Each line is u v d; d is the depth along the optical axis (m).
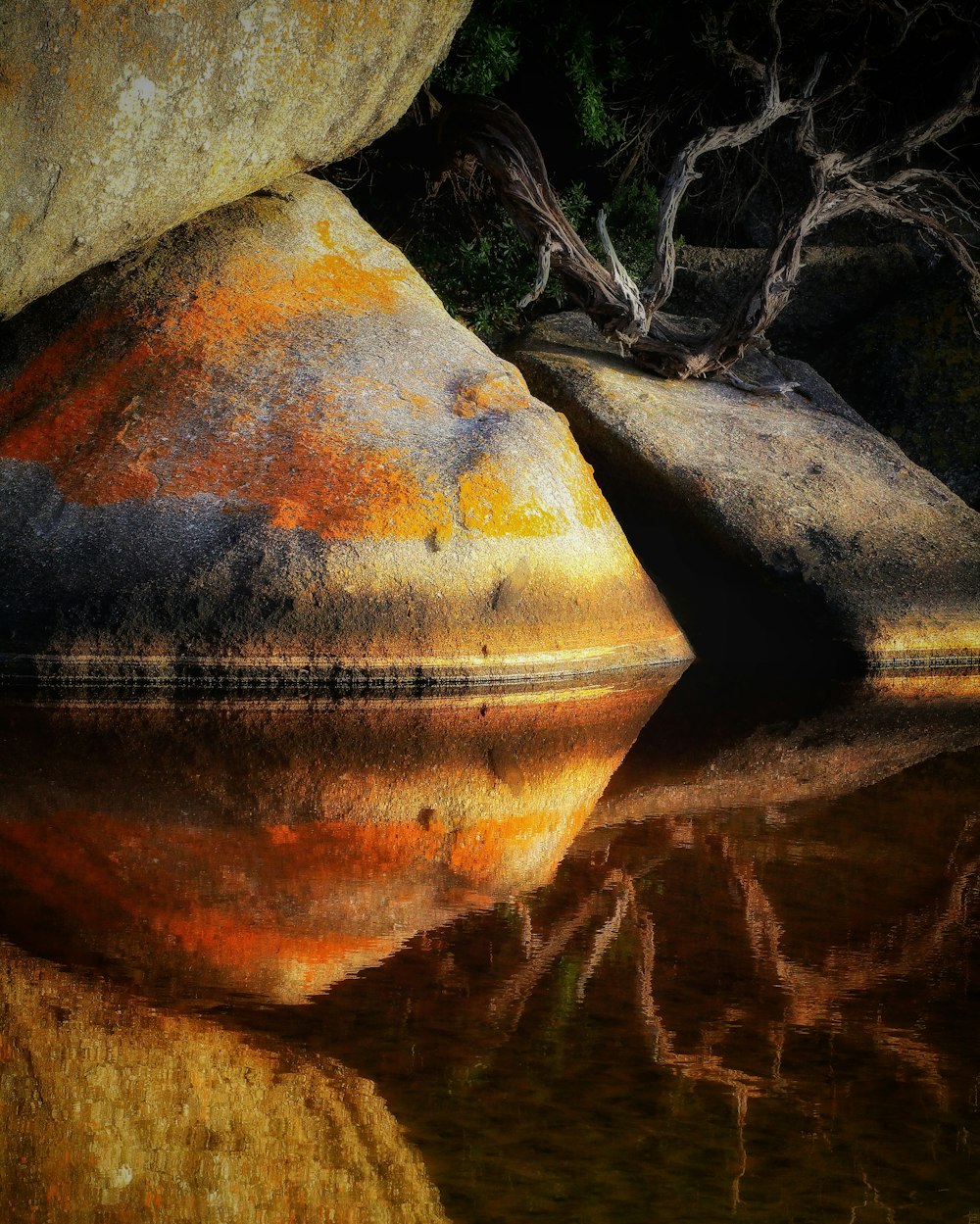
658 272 11.27
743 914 3.71
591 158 14.05
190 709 6.62
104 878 3.83
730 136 11.26
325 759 5.68
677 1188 2.15
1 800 4.66
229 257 8.88
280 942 3.34
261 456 7.82
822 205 11.26
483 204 13.20
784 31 13.05
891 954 3.41
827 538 9.95
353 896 3.78
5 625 7.17
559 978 3.13
